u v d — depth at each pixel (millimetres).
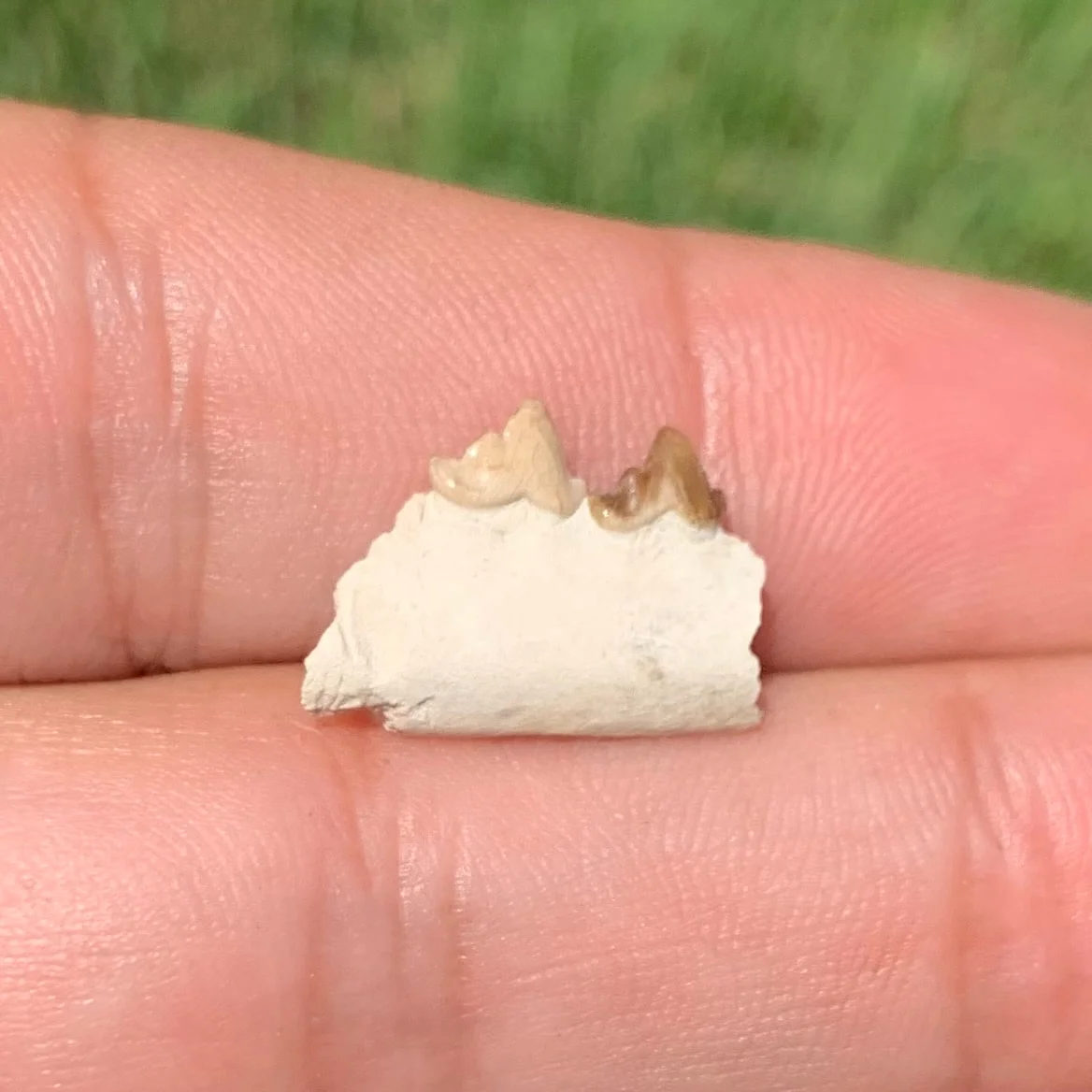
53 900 71
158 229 75
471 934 74
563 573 73
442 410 78
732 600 73
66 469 74
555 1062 75
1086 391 80
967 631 81
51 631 77
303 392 76
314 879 73
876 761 76
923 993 75
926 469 79
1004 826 75
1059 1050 76
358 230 78
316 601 79
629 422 79
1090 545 79
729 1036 75
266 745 74
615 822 75
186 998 71
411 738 75
